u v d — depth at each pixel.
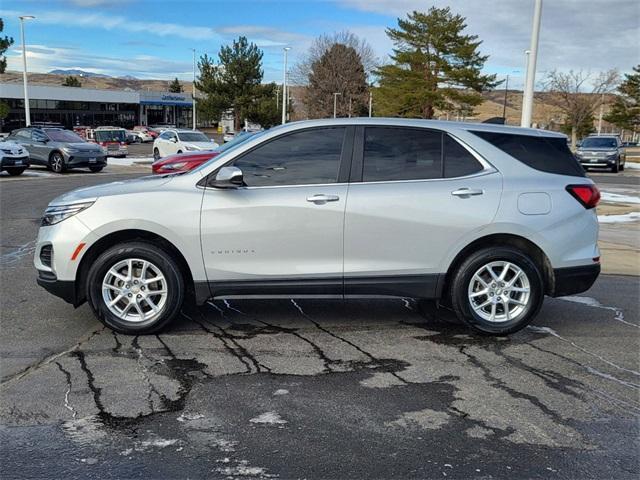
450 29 49.66
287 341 5.01
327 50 68.69
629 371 4.47
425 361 4.61
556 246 5.10
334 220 4.90
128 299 5.02
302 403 3.85
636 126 58.34
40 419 3.59
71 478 3.01
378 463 3.17
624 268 8.11
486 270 5.10
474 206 4.98
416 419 3.66
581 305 6.29
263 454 3.24
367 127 5.10
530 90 13.01
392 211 4.93
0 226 10.76
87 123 72.81
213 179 4.99
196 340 4.99
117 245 4.95
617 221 12.39
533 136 5.27
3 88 63.22
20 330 5.20
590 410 3.81
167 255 4.97
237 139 7.11
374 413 3.73
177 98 81.12
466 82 50.41
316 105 67.81
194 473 3.06
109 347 4.80
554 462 3.20
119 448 3.28
